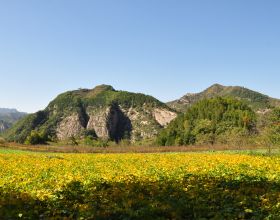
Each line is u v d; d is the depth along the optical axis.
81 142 178.62
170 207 13.96
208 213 13.38
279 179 21.14
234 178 21.30
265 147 69.12
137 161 38.03
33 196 15.96
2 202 14.66
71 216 12.97
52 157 44.50
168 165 30.92
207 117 172.38
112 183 19.67
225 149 71.81
